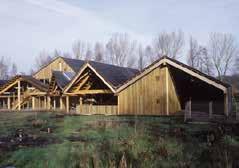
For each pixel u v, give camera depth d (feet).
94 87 95.81
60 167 29.27
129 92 79.77
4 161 34.01
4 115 91.76
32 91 117.70
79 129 53.31
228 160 25.67
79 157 30.07
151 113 75.97
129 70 107.14
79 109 91.45
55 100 116.37
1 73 293.43
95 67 86.84
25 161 33.22
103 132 47.37
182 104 82.33
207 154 28.78
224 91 65.05
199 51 217.97
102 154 28.40
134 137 33.81
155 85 75.92
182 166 26.27
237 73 204.13
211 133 40.83
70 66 141.79
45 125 61.72
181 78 78.54
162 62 73.87
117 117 73.05
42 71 151.12
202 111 72.33
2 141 44.80
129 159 26.73
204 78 67.62
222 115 62.23
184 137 38.99
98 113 86.79
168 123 57.57
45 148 38.14
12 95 124.98
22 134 50.57
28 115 88.48
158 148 30.30
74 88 95.81
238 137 38.78
